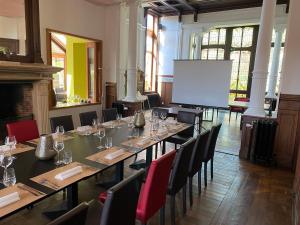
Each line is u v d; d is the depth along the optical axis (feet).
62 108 16.72
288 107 12.38
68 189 6.77
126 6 19.72
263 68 13.32
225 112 30.04
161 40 30.37
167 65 30.37
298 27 11.72
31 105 14.15
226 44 30.17
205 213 8.31
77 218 3.39
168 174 6.38
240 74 29.96
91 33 18.75
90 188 9.48
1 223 7.16
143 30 26.81
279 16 23.38
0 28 11.79
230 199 9.33
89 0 17.92
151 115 13.89
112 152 7.27
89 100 20.36
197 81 21.66
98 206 5.92
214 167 12.55
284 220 8.12
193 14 27.61
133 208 5.03
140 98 21.13
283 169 12.57
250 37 28.81
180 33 28.71
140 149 7.76
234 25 26.40
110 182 9.70
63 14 16.12
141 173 5.04
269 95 26.13
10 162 5.89
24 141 8.50
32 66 12.50
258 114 13.62
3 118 13.03
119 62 20.26
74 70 22.07
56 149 6.80
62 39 22.61
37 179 5.32
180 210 8.45
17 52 12.57
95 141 8.37
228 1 24.64
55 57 23.77
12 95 14.11
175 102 22.88
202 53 31.48
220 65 20.58
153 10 27.99
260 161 13.15
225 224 7.74
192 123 13.00
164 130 10.39
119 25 19.67
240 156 14.06
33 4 12.98
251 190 10.14
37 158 6.54
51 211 7.66
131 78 19.65
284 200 9.41
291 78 12.19
